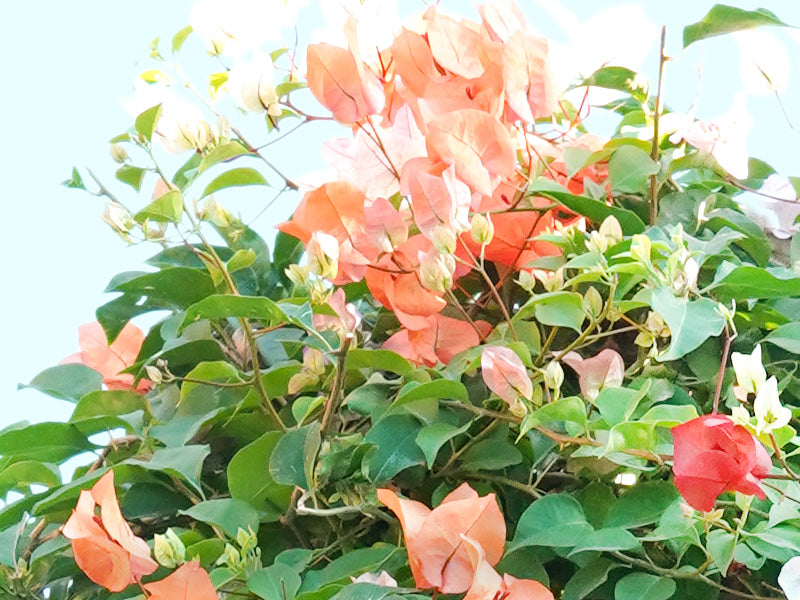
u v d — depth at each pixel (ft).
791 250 2.58
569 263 2.27
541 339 2.54
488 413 2.29
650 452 2.05
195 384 2.60
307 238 2.40
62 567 2.51
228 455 2.57
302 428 2.34
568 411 2.13
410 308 2.40
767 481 2.11
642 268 2.18
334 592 2.11
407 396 2.26
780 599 2.19
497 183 2.37
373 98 2.33
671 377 2.40
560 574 2.27
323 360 2.43
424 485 2.37
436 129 2.32
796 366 2.42
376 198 2.38
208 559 2.29
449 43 2.40
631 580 2.13
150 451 2.56
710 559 2.11
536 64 2.44
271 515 2.40
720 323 2.12
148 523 2.52
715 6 2.40
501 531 2.03
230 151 2.52
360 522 2.38
